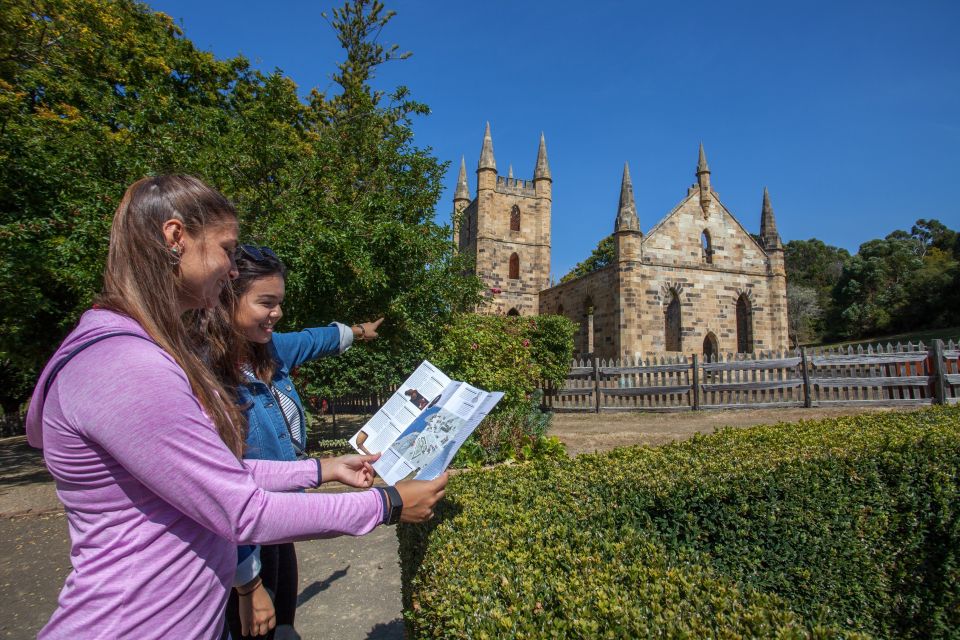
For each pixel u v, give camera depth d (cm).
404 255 1010
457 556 253
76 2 1519
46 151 967
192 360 156
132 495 135
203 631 145
